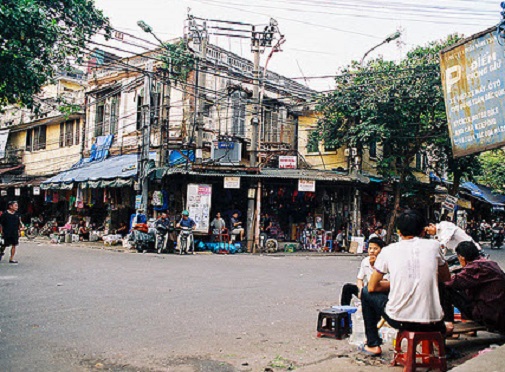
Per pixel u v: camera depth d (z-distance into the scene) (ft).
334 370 16.15
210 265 48.29
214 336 20.80
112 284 33.53
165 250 62.34
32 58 42.73
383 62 68.64
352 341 20.22
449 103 27.25
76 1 45.91
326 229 77.20
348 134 73.72
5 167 100.22
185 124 71.15
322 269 48.44
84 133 86.63
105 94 82.94
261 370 16.63
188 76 70.64
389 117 68.54
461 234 23.59
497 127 24.56
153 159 69.00
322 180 69.97
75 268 41.45
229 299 29.50
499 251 87.45
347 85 71.51
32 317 23.03
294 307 27.89
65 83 96.94
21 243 72.08
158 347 18.83
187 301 28.30
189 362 17.15
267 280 38.68
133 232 62.69
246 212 73.15
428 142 75.87
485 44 25.21
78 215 84.99
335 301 30.25
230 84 74.43
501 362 14.30
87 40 46.98
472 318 19.13
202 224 65.67
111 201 76.48
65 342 19.07
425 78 63.98
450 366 17.10
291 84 84.02
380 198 82.69
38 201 97.14
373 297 17.70
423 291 15.03
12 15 37.14
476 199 111.75
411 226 15.87
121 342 19.34
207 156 72.54
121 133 78.84
